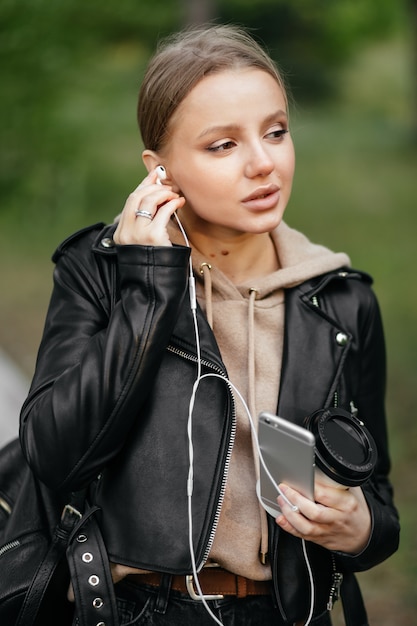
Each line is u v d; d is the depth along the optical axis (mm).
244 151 1871
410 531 4609
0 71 12078
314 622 1986
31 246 11609
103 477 1916
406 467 5410
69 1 11852
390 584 4191
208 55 1869
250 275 2076
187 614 1904
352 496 1817
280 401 1951
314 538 1823
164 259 1824
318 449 1775
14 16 11594
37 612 1924
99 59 12852
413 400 6441
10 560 1977
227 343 2020
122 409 1792
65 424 1804
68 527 1945
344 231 12367
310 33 29141
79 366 1828
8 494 2195
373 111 26047
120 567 1910
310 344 2006
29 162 12852
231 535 1923
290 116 2139
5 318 8570
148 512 1842
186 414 1877
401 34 33156
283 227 2129
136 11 12914
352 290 2127
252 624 1930
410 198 14500
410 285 9586
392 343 7680
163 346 1819
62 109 12680
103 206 13492
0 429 4078
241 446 1973
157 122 1936
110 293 1982
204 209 1916
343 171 17062
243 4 25875
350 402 2039
